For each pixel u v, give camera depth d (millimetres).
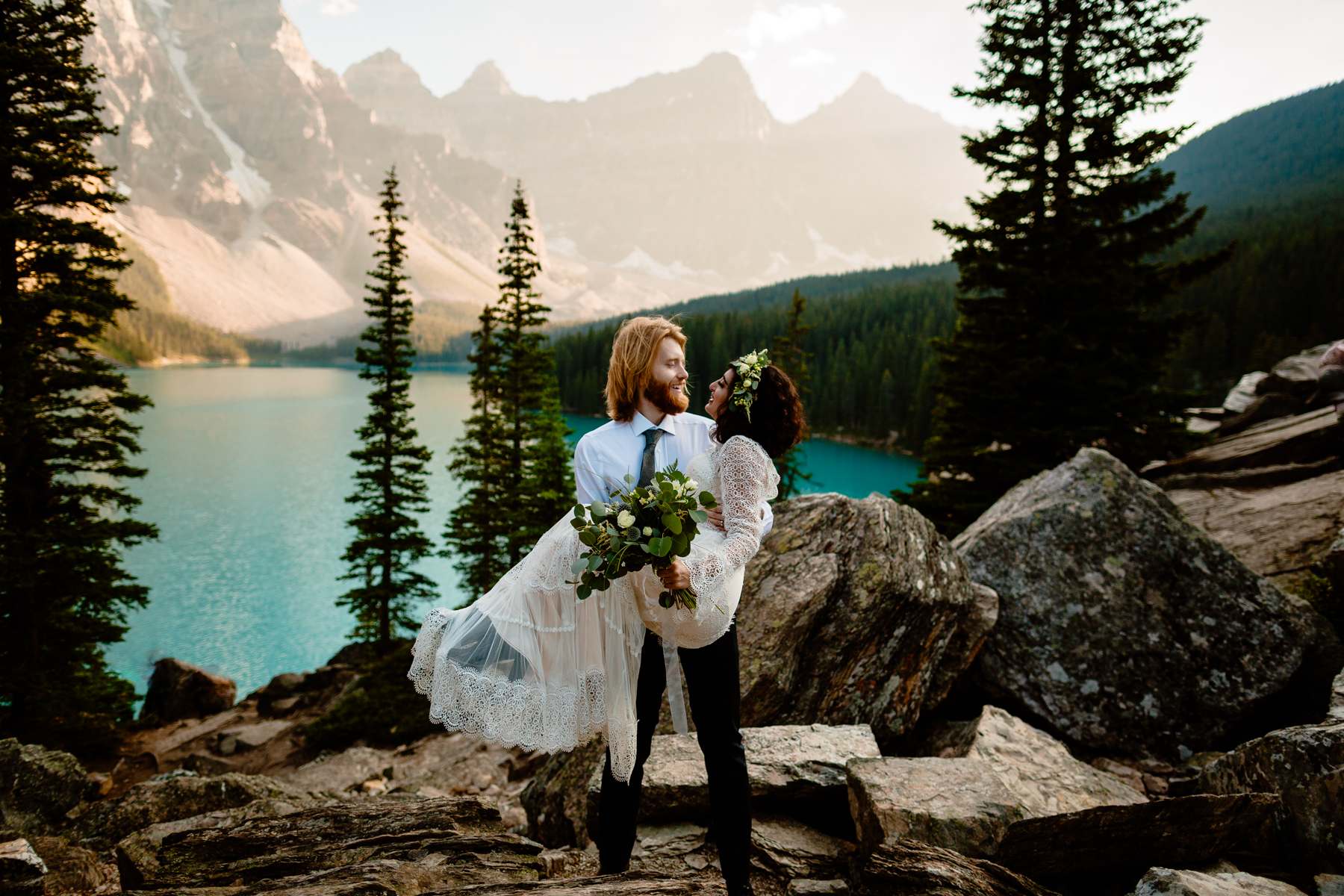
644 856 3406
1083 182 15750
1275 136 168625
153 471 91438
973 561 5766
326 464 98000
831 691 4641
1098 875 3100
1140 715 5012
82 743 16156
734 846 2475
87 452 15148
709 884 2646
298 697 22922
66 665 15570
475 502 26562
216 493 80625
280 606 47844
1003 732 4160
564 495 23406
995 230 16047
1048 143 15625
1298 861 3135
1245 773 3586
